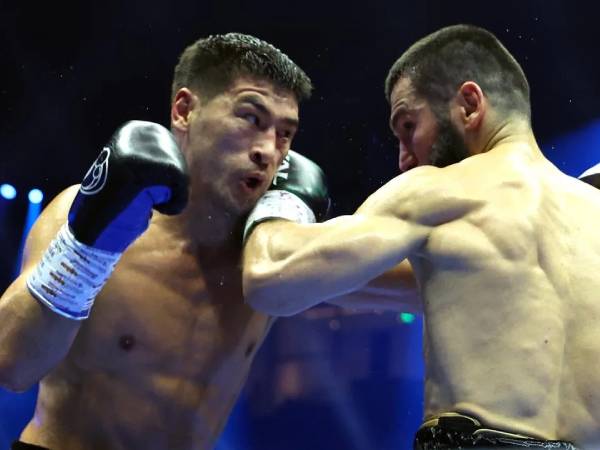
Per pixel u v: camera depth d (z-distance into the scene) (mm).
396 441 9602
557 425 2561
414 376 9719
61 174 10648
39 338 2811
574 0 9156
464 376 2594
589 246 2732
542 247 2689
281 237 2846
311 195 3289
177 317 3219
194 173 3240
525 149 2975
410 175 2859
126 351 3145
